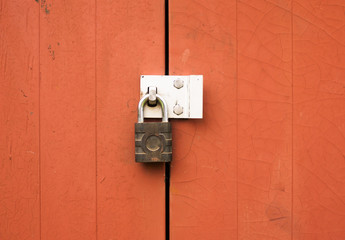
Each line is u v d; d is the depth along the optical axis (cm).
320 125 81
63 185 80
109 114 80
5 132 79
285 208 81
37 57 79
